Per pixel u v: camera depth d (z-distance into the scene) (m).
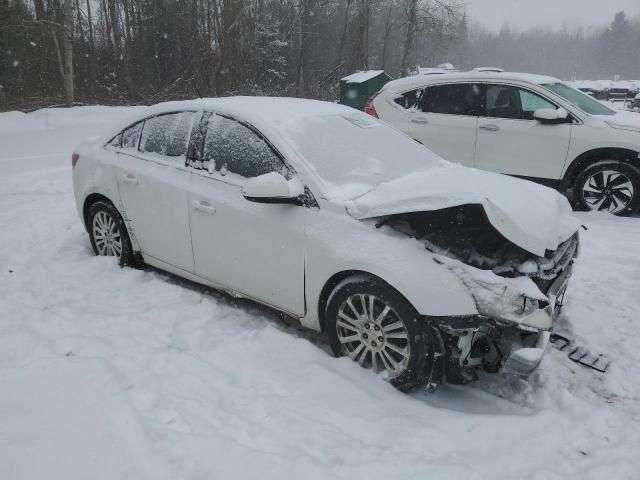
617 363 3.73
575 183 7.14
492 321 2.99
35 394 2.88
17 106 20.53
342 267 3.36
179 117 4.48
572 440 2.88
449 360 3.14
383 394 3.21
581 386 3.47
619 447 2.85
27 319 3.81
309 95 33.47
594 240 6.03
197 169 4.19
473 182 3.64
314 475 2.46
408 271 3.13
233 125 4.07
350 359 3.46
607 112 7.33
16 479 2.32
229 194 3.94
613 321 4.27
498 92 7.62
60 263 5.01
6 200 7.29
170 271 4.57
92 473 2.36
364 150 4.08
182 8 30.53
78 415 2.71
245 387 3.22
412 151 4.41
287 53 36.75
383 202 3.35
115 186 4.76
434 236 3.26
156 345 3.62
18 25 22.75
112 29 29.72
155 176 4.42
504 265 3.12
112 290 4.47
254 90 30.53
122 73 28.75
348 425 2.92
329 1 37.31
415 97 8.27
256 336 3.78
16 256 5.17
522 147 7.36
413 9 38.66
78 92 26.52
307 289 3.59
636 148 6.66
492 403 3.27
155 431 2.65
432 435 2.87
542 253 3.11
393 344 3.28
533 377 3.51
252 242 3.82
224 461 2.49
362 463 2.59
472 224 3.25
